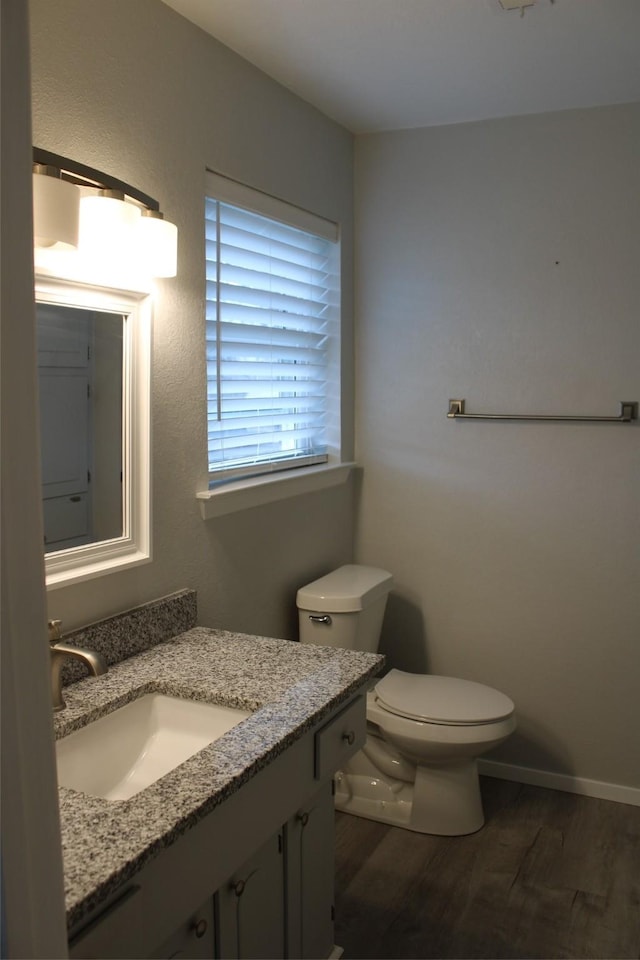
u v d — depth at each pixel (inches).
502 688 120.9
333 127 115.3
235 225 95.3
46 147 64.4
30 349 30.8
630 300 108.5
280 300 106.9
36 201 56.7
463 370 119.0
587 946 83.0
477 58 92.4
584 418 111.2
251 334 99.7
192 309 83.7
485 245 115.9
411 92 103.5
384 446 125.5
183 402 82.9
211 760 54.9
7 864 29.9
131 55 73.6
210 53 85.7
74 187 58.5
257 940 63.5
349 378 124.9
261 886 63.7
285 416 110.7
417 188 119.3
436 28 84.4
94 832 45.8
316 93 104.0
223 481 95.0
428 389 121.6
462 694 105.0
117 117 72.1
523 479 116.8
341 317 121.0
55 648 60.1
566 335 112.3
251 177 94.3
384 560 127.1
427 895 91.5
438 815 104.2
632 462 110.3
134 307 73.9
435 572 123.8
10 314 30.2
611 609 113.3
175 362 81.4
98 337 70.3
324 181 113.4
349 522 127.1
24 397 30.7
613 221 108.4
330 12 80.5
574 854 99.9
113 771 64.5
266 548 101.7
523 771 119.6
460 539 121.6
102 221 63.9
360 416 126.8
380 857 99.2
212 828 52.2
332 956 78.7
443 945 83.1
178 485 82.7
